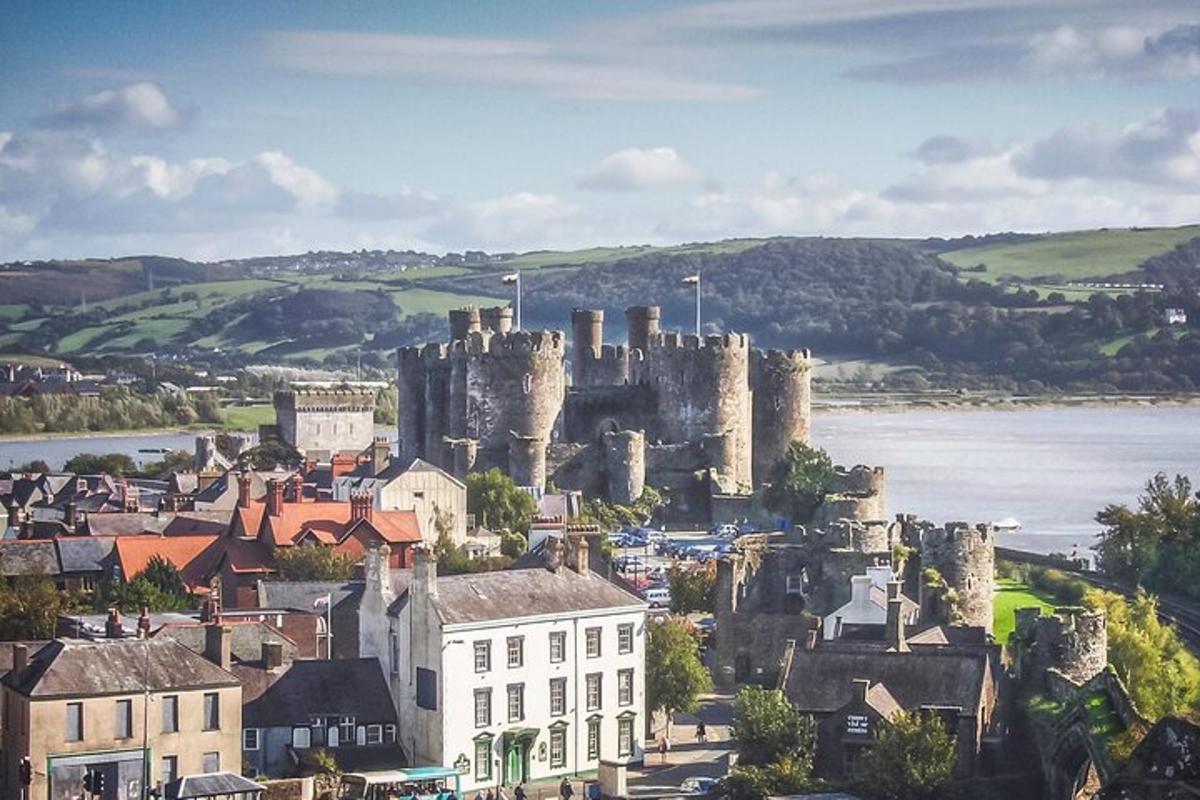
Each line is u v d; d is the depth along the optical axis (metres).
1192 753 169.62
